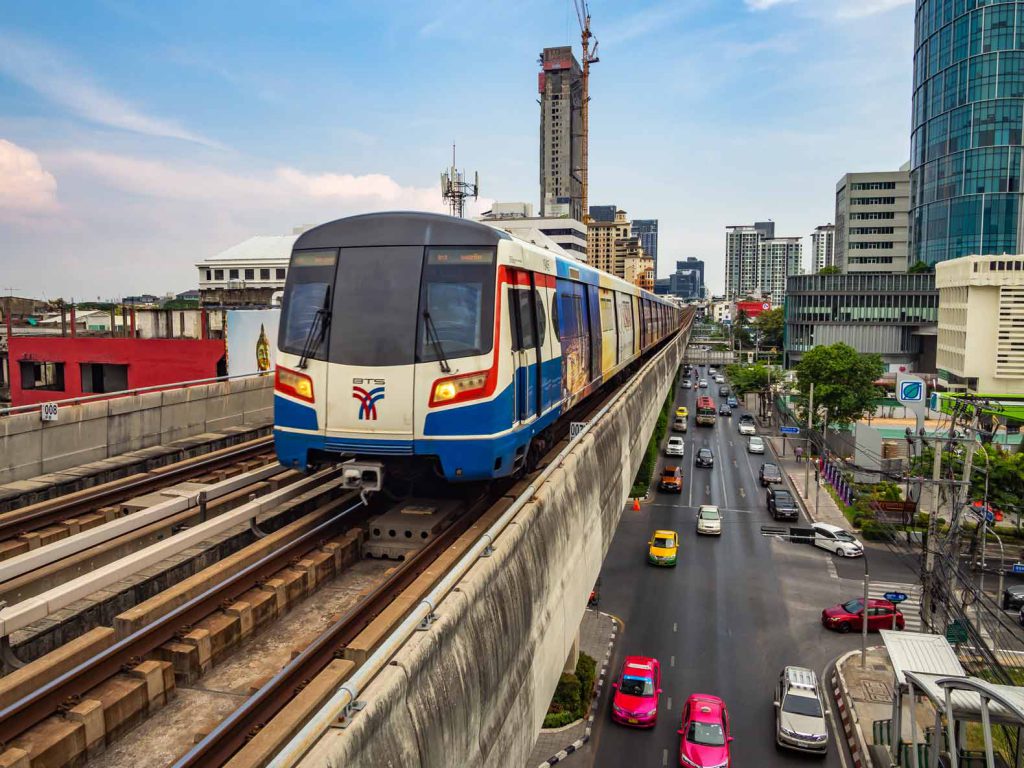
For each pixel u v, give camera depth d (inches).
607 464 559.5
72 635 296.8
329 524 373.1
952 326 2159.2
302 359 351.3
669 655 977.5
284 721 195.6
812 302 3366.1
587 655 930.1
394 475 389.7
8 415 469.7
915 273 3304.6
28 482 465.1
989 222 3496.6
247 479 417.1
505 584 283.4
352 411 341.4
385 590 303.0
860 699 864.9
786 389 2869.1
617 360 802.2
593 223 7096.5
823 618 1073.5
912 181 4116.6
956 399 856.9
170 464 571.8
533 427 414.0
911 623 1066.1
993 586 1183.6
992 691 459.2
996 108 3440.0
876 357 2262.6
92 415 533.0
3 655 244.8
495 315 349.1
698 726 759.7
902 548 1375.5
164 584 348.5
